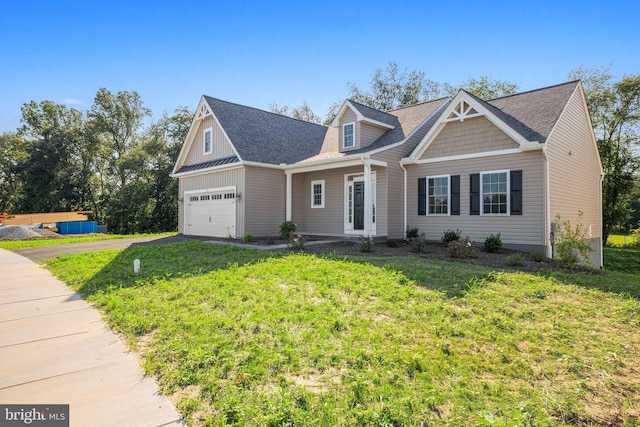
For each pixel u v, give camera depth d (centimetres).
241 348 416
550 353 419
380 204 1507
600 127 2586
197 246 1290
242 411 292
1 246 1638
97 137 3675
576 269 927
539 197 1166
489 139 1285
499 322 505
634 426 289
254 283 717
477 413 298
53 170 3572
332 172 1723
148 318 527
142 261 1012
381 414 287
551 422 286
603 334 478
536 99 1428
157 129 3541
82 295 696
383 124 1650
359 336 446
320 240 1535
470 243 1127
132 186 3183
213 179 1780
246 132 1759
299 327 479
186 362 382
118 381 357
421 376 356
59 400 322
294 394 318
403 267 855
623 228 3447
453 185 1380
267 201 1673
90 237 2022
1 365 392
